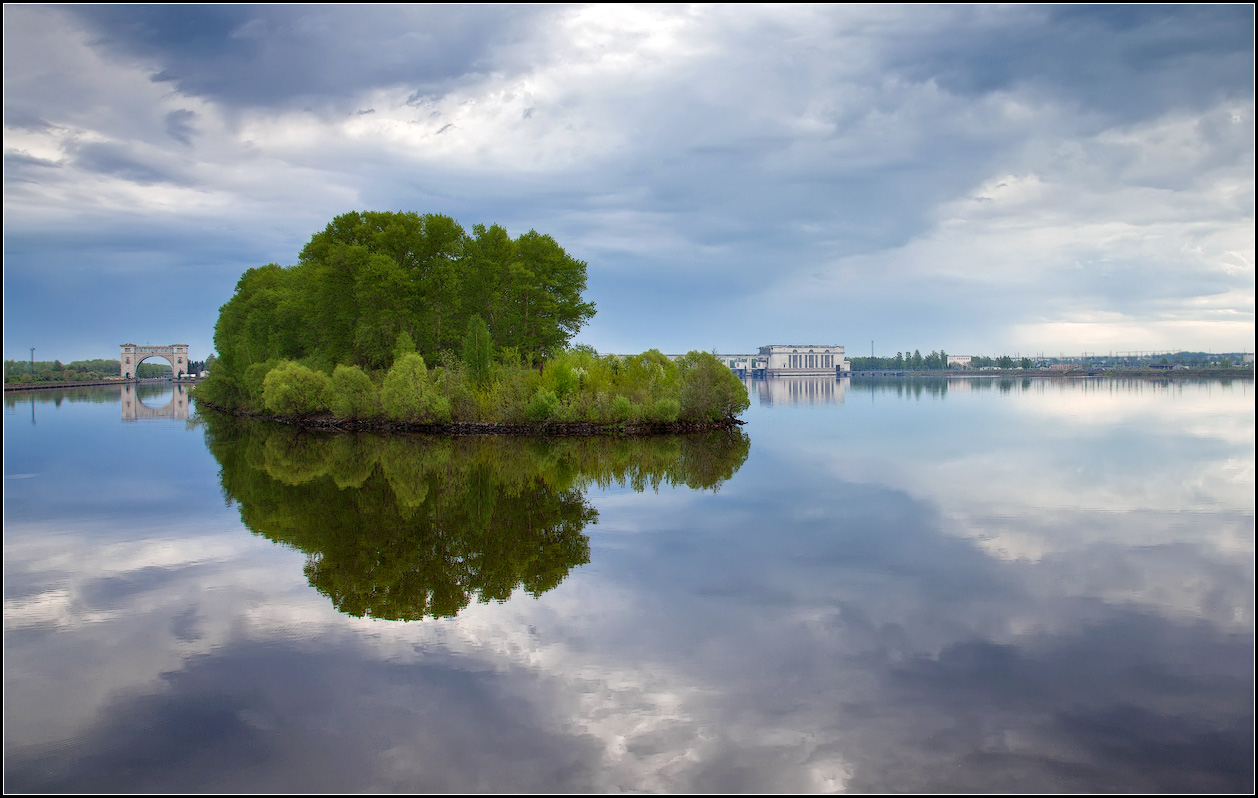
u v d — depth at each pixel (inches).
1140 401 3966.5
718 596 745.0
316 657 602.9
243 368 3422.7
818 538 981.8
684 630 653.9
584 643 626.8
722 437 2354.8
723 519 1103.0
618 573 826.2
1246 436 2197.3
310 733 488.1
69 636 652.1
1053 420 2829.7
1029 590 757.3
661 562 869.2
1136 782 430.9
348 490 1369.3
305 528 1058.1
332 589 776.3
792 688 543.2
